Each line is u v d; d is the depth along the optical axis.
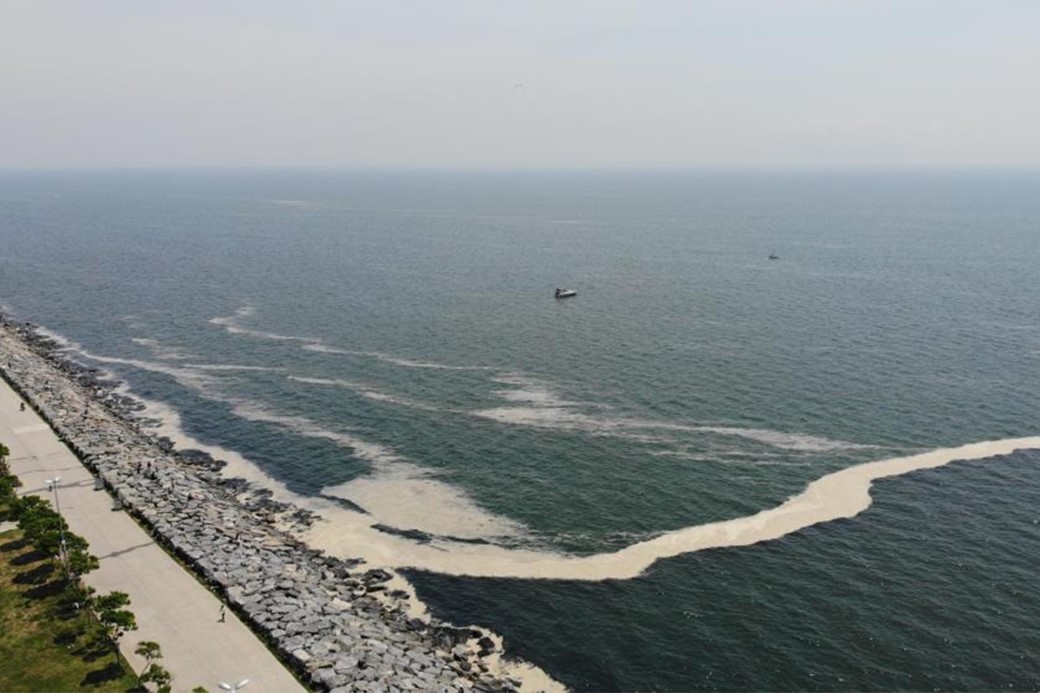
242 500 85.94
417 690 54.31
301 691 53.22
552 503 84.31
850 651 60.53
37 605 61.38
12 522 73.94
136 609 61.69
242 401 117.06
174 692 52.38
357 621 62.59
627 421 106.50
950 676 57.75
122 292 194.75
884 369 126.44
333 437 103.06
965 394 114.25
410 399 116.56
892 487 86.25
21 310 176.50
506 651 61.12
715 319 162.50
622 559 73.56
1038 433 99.94
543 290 197.38
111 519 76.25
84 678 53.44
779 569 71.38
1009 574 69.94
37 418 102.69
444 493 86.94
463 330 155.38
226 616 61.38
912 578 69.62
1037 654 59.88
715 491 86.25
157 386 124.62
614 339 147.38
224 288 199.25
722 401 113.38
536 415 109.31
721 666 59.28
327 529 79.44
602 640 62.34
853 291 189.88
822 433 101.25
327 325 160.38
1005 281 199.75
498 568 72.31
